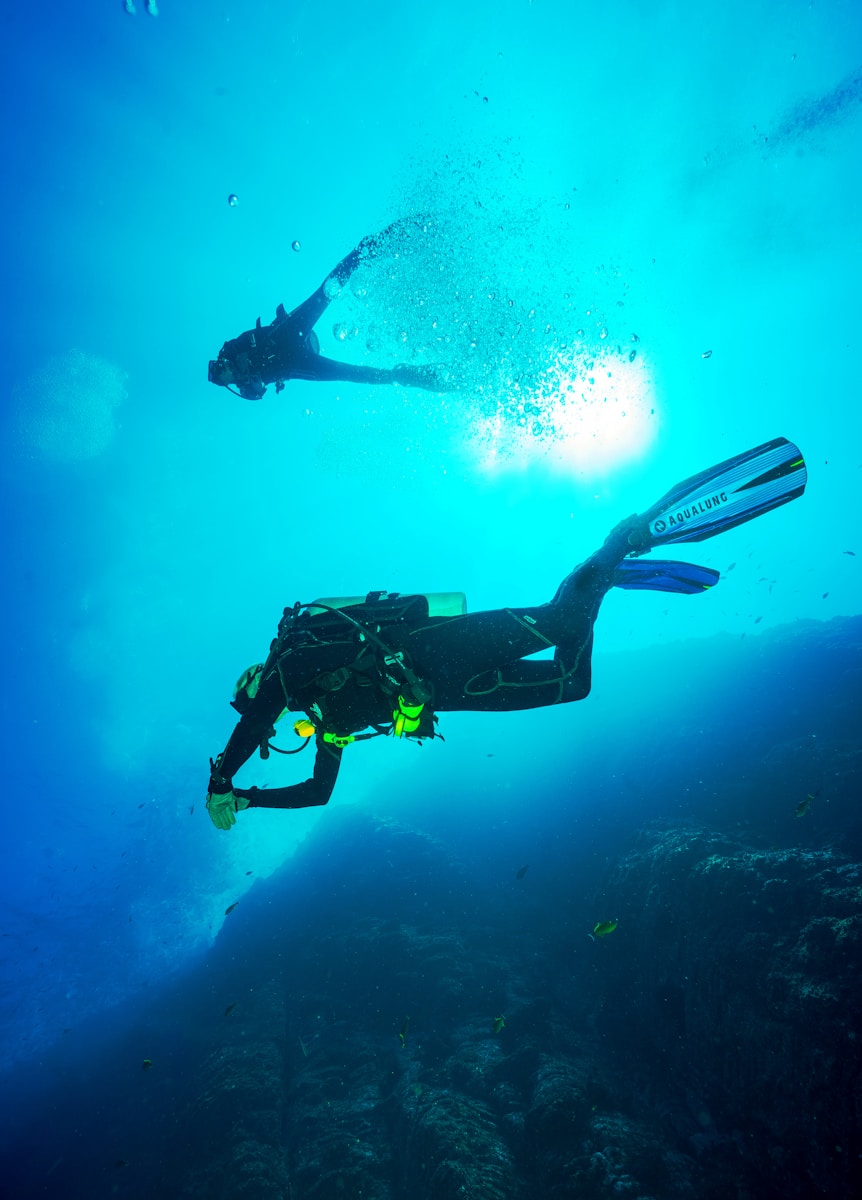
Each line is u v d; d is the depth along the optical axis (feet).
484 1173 18.89
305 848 54.24
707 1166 18.67
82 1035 42.06
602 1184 18.08
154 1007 40.98
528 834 40.22
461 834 44.16
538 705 6.28
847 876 20.99
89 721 92.63
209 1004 37.06
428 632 6.09
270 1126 24.22
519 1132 20.40
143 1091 32.19
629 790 37.70
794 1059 18.03
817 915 20.44
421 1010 28.27
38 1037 45.62
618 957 27.07
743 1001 20.27
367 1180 20.67
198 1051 32.30
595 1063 23.72
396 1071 25.18
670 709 44.24
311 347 11.09
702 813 31.99
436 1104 21.62
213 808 5.98
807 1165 17.15
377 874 38.65
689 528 6.32
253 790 6.31
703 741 37.83
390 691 5.83
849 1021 17.30
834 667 38.37
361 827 45.80
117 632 96.94
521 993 27.73
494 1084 22.81
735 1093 19.52
